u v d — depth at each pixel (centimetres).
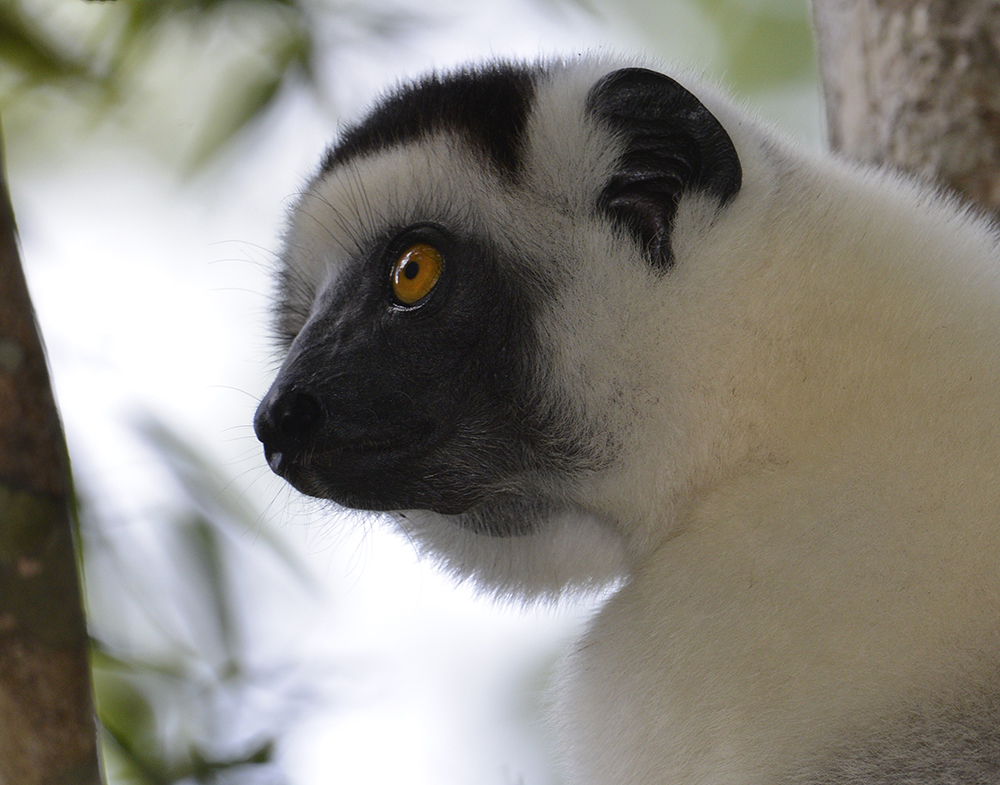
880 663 546
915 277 620
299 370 704
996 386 580
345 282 729
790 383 618
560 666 743
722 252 646
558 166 693
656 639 616
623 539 711
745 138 679
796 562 575
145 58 1140
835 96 922
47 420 461
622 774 620
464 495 715
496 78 735
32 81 1107
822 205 651
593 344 675
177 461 952
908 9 870
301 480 717
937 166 838
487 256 699
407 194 720
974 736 529
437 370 698
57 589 456
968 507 552
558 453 692
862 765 537
